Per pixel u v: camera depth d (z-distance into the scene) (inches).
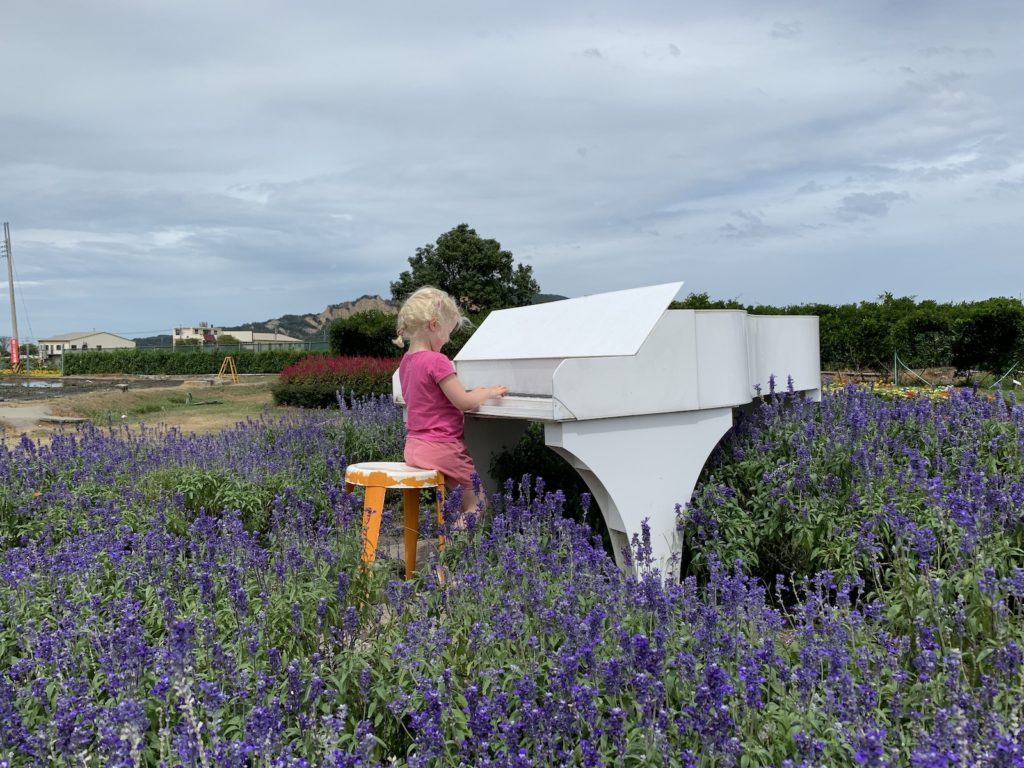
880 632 100.7
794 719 83.8
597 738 85.2
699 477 171.6
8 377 1678.2
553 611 108.0
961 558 120.0
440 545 152.9
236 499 225.5
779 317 187.0
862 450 159.5
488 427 211.3
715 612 104.6
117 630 106.0
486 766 77.9
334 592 125.3
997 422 177.6
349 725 97.7
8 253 2166.6
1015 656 85.7
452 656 104.7
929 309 621.6
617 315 169.8
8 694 91.6
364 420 325.7
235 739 84.1
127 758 76.9
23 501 223.8
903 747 77.0
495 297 1248.8
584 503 154.9
